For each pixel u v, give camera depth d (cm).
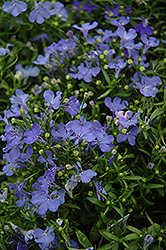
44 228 44
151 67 49
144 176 45
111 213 45
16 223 45
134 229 43
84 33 50
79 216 45
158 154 45
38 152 44
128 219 45
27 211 43
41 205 42
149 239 42
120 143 46
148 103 46
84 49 50
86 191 45
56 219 43
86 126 43
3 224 45
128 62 47
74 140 44
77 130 43
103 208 43
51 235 43
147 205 45
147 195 46
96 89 49
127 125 45
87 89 49
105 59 48
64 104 45
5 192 44
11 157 44
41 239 42
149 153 46
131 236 43
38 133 43
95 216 45
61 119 47
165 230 43
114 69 49
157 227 43
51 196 42
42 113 45
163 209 47
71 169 44
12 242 45
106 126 45
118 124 45
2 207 44
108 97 47
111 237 43
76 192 44
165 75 49
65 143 43
